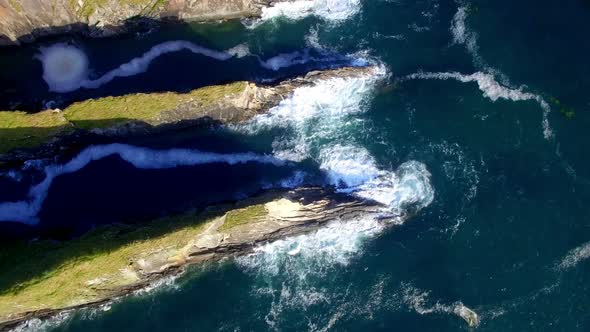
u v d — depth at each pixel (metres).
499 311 57.31
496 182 62.88
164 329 56.72
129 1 65.62
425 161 63.75
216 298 58.03
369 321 57.06
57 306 55.09
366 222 60.50
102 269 52.62
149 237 53.22
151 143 63.91
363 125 65.62
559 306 57.53
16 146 60.31
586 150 64.69
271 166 63.50
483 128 65.69
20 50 68.12
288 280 58.91
